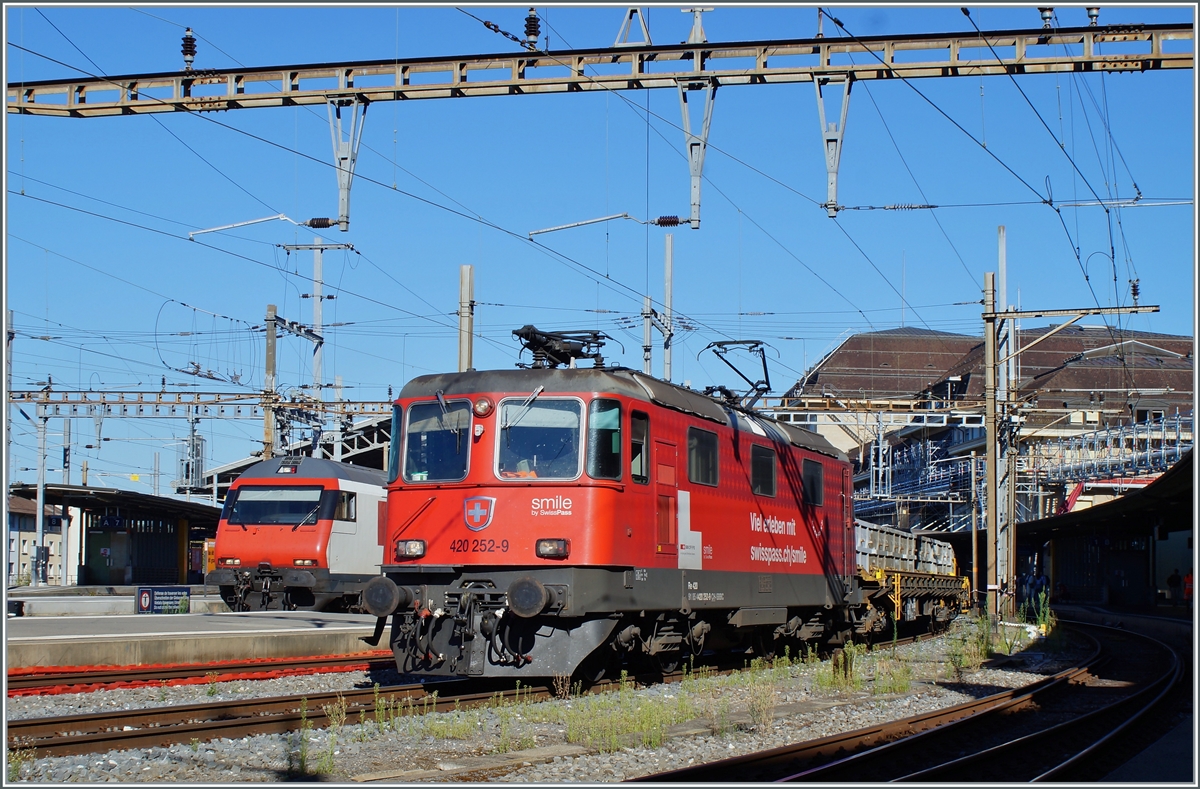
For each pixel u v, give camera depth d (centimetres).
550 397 1371
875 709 1327
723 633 1734
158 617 2311
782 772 927
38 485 4203
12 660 1533
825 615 2111
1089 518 4303
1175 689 1600
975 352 7012
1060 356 6850
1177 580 4378
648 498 1425
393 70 1532
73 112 1566
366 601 1355
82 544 4919
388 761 961
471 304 2483
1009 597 3238
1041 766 1011
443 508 1375
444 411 1406
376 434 4325
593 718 1131
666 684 1509
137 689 1408
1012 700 1337
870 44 1476
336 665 1714
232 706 1177
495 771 920
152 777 882
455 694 1413
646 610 1419
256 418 3888
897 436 6925
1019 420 3319
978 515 5206
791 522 1902
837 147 1475
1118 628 3309
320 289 4072
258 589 2575
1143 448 4588
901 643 2525
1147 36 1441
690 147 1484
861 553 2364
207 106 1555
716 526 1614
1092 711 1348
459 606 1336
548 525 1329
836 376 7906
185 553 5519
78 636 1628
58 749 950
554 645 1328
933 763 1009
